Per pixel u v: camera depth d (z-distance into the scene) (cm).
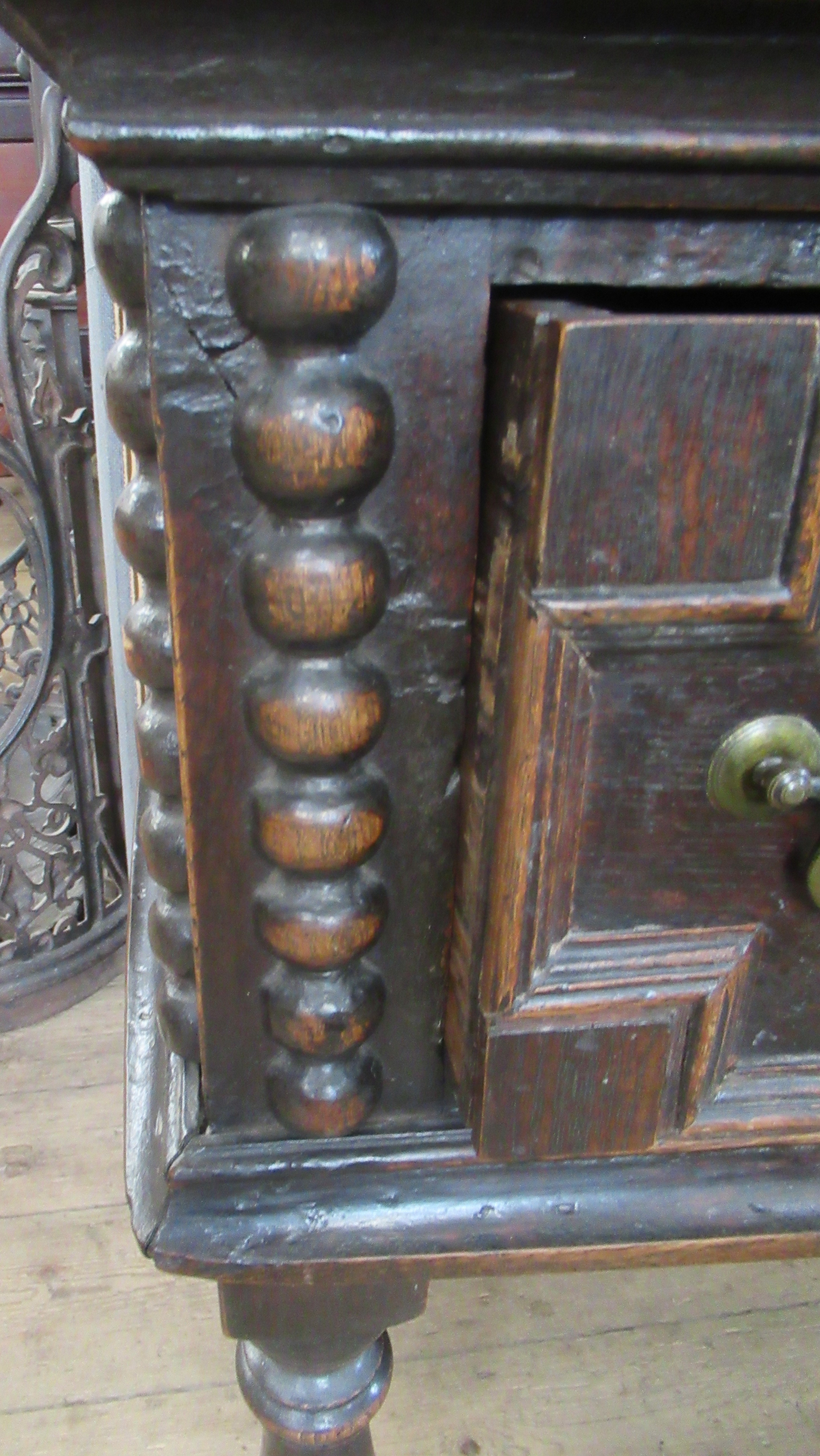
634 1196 45
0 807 118
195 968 42
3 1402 83
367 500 34
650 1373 85
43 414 108
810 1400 83
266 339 31
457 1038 43
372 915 39
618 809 37
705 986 40
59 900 125
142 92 28
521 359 31
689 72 29
